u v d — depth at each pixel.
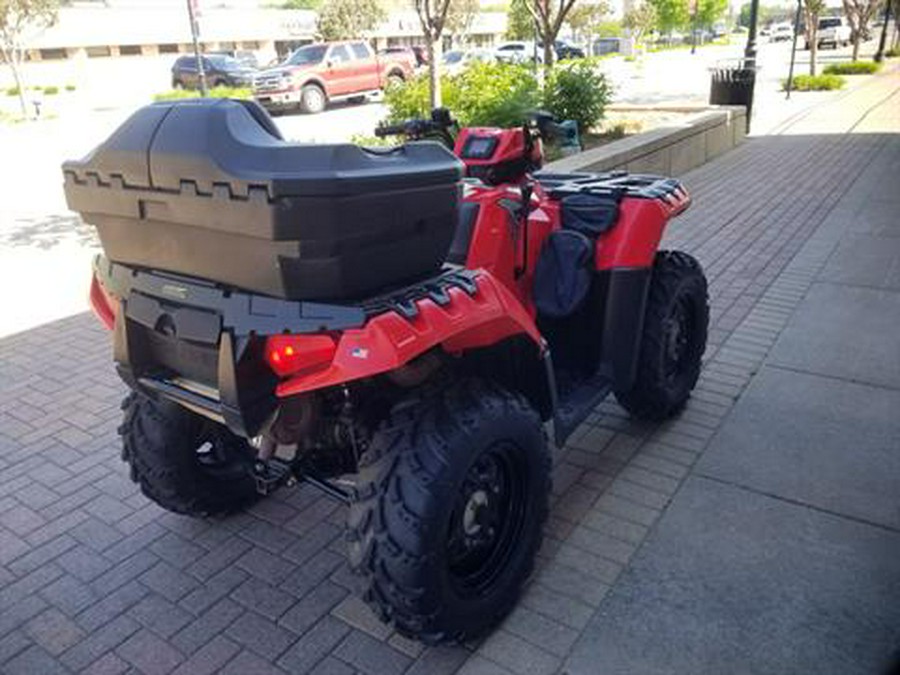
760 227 7.48
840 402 4.05
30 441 4.08
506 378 2.88
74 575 3.01
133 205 2.17
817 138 12.77
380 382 2.54
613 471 3.52
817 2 20.66
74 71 32.19
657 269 3.70
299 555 3.08
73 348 5.35
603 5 43.69
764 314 5.29
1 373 4.95
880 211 7.78
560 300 3.15
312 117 19.22
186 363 2.44
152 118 2.11
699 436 3.79
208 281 2.21
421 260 2.32
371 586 2.29
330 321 2.06
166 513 3.40
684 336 3.92
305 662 2.55
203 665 2.55
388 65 22.19
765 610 2.66
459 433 2.29
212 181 1.93
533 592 2.80
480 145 3.19
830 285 5.78
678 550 2.98
